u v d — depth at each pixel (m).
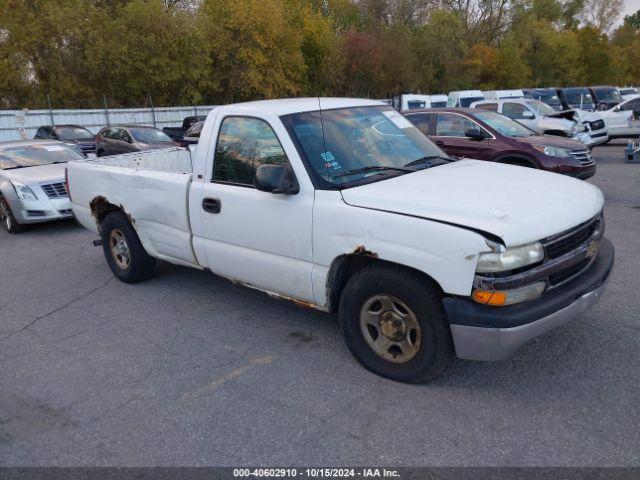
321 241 3.75
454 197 3.44
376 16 45.12
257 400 3.56
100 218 6.21
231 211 4.34
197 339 4.52
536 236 3.12
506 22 54.41
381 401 3.46
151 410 3.50
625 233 7.19
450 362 3.56
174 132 22.17
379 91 40.72
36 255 7.60
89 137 19.47
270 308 5.11
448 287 3.16
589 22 66.38
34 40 26.41
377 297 3.58
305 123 4.12
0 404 3.65
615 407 3.27
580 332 4.25
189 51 29.56
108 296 5.66
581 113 16.80
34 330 4.88
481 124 9.66
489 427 3.14
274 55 32.69
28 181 8.86
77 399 3.67
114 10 30.00
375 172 4.03
